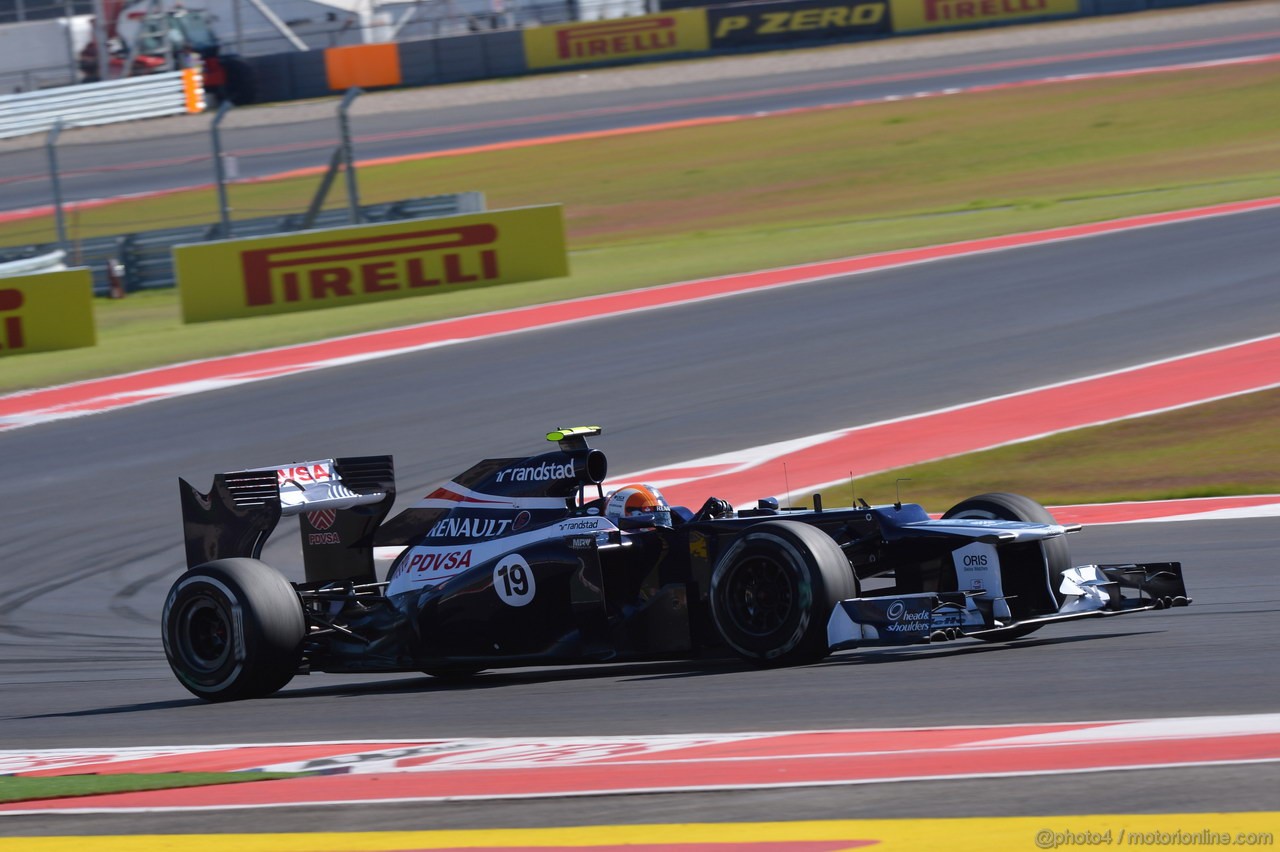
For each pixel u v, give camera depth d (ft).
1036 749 53.98
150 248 346.95
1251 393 171.22
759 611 78.02
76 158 482.28
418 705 81.10
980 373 196.54
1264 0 553.23
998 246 279.90
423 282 292.20
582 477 86.94
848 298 249.96
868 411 183.83
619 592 84.48
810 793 49.80
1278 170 330.54
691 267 296.30
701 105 493.36
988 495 86.63
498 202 395.55
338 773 60.18
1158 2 558.97
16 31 547.08
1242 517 126.31
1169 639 78.28
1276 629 79.00
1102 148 384.88
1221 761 49.98
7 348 270.26
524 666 84.69
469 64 559.38
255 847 48.24
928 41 553.64
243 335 269.85
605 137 459.73
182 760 68.69
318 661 91.30
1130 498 139.74
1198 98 422.00
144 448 202.69
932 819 45.44
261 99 551.59
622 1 599.57
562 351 233.96
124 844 49.73
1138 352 197.57
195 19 546.26
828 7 563.48
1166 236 268.82
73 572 151.12
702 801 49.93
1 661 115.75
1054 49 520.42
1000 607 75.92
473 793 54.03
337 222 343.05
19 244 385.91
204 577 89.10
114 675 106.11
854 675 74.23
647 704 72.59
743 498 151.64
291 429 204.13
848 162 399.24
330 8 582.35
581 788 53.47
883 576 88.89
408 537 95.30
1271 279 227.61
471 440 188.75
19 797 59.52
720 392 200.85
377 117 513.45
